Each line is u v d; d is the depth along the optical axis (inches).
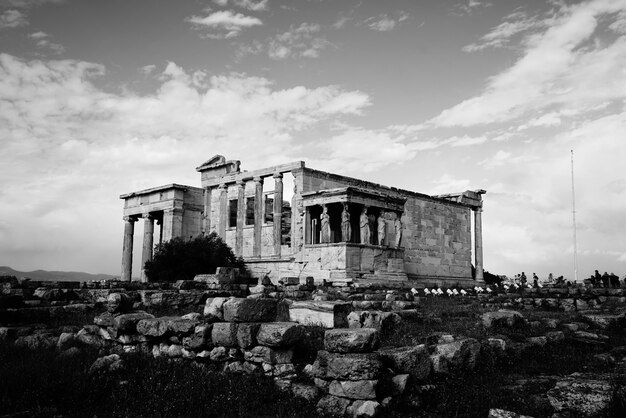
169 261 1630.2
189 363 509.7
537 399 425.1
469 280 2288.4
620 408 386.9
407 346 511.2
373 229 1806.1
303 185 1747.0
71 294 968.3
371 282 1475.1
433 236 2183.8
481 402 426.3
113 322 600.7
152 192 2139.5
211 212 2135.8
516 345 607.2
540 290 1414.9
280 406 408.2
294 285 1221.1
